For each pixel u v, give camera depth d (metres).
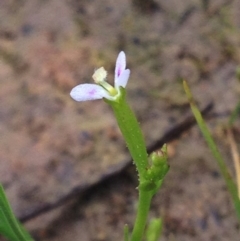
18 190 0.09
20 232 0.06
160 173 0.05
